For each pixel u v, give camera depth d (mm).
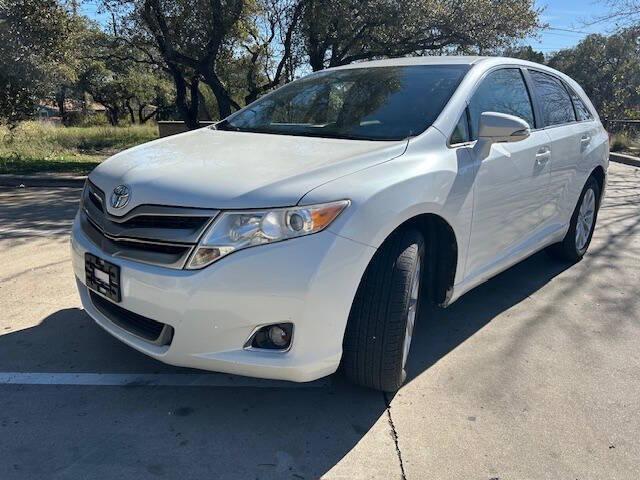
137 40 15883
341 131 3307
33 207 7855
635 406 2928
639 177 11539
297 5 14211
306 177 2516
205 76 14656
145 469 2365
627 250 5707
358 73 3992
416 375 3176
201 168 2695
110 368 3158
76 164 12547
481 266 3525
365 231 2471
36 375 3066
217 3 13305
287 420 2734
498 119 3115
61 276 4551
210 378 3090
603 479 2381
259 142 3182
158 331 2619
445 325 3850
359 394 2969
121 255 2613
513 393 3014
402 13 13805
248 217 2363
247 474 2355
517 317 4000
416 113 3285
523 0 15117
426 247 3117
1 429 2598
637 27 14398
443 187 2916
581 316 4031
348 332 2689
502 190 3496
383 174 2672
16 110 14008
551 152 4129
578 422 2773
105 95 49531
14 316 3777
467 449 2545
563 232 4773
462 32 14609
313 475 2357
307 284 2355
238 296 2369
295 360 2432
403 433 2650
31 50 12812
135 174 2740
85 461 2404
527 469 2428
